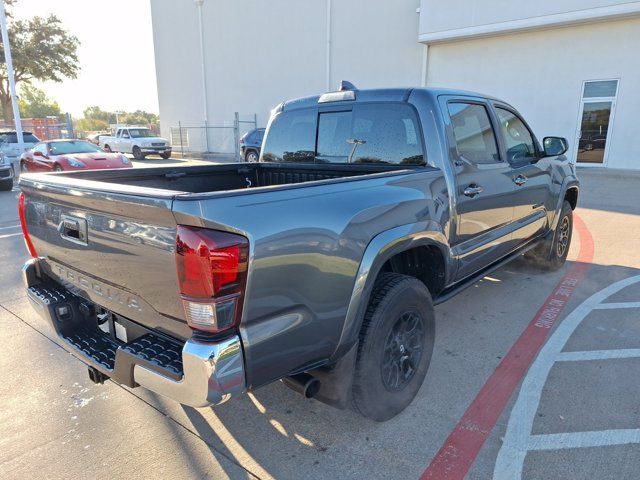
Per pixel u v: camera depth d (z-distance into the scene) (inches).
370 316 97.8
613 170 581.6
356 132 142.3
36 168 544.1
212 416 113.3
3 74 1330.0
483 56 674.8
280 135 165.6
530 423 107.7
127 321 90.7
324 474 93.5
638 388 121.2
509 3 608.7
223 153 1118.4
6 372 133.7
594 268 222.5
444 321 164.4
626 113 581.0
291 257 77.7
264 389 125.0
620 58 572.1
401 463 96.0
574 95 613.9
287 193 79.9
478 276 151.3
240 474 94.0
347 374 93.7
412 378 112.7
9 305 182.4
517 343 147.3
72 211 92.3
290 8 900.0
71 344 98.8
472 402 116.4
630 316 165.6
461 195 127.8
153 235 74.4
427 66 733.3
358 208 91.8
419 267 127.2
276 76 960.3
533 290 193.6
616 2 535.8
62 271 103.2
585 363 134.0
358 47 814.5
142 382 80.7
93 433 107.3
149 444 103.6
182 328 76.9
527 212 175.0
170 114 1231.5
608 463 94.6
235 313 71.7
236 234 70.4
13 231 316.5
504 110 163.3
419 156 127.3
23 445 103.2
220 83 1081.4
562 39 607.2
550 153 179.9
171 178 144.0
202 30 1082.7
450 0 656.4
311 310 82.7
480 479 91.2
